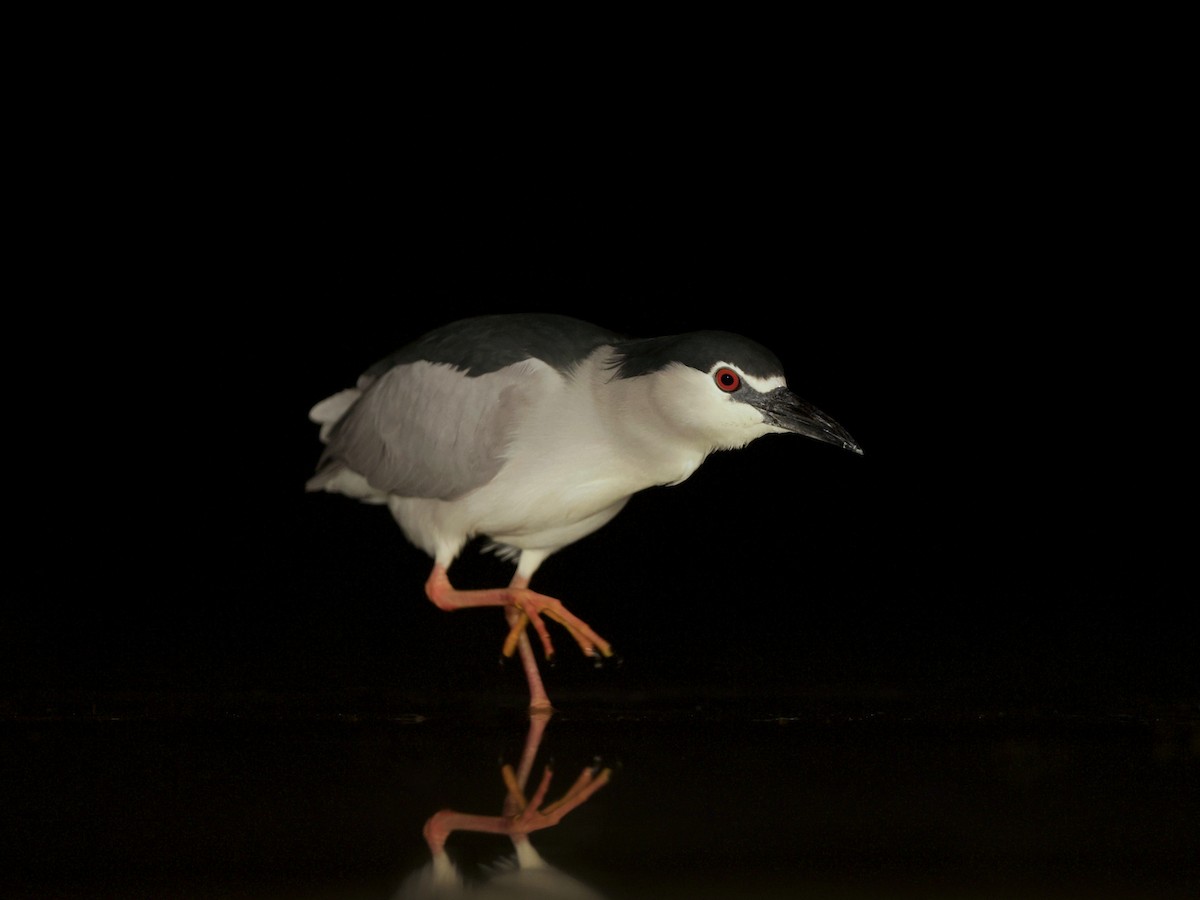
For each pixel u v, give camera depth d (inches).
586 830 243.8
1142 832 242.5
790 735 324.2
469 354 373.1
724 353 341.7
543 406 360.2
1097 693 370.9
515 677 396.8
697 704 363.3
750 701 366.0
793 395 344.2
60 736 319.0
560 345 367.9
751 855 230.1
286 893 211.6
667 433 349.4
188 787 271.9
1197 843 236.4
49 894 211.0
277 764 292.4
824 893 212.2
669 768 291.0
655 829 244.4
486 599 382.9
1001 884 216.7
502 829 243.9
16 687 373.4
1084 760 296.7
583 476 362.0
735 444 349.4
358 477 405.4
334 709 353.7
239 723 335.9
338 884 215.8
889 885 215.9
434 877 219.0
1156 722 337.4
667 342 351.9
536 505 367.6
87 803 259.4
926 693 374.3
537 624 374.3
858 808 257.9
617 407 352.5
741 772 286.8
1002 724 336.2
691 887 215.2
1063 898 210.8
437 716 347.6
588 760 298.2
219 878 217.9
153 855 228.7
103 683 378.9
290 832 241.6
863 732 327.6
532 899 209.3
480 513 374.9
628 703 365.1
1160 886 215.5
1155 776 282.4
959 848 233.8
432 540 390.6
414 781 278.8
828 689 379.6
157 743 312.7
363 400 399.9
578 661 414.9
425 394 376.8
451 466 372.8
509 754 304.0
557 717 347.6
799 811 255.9
